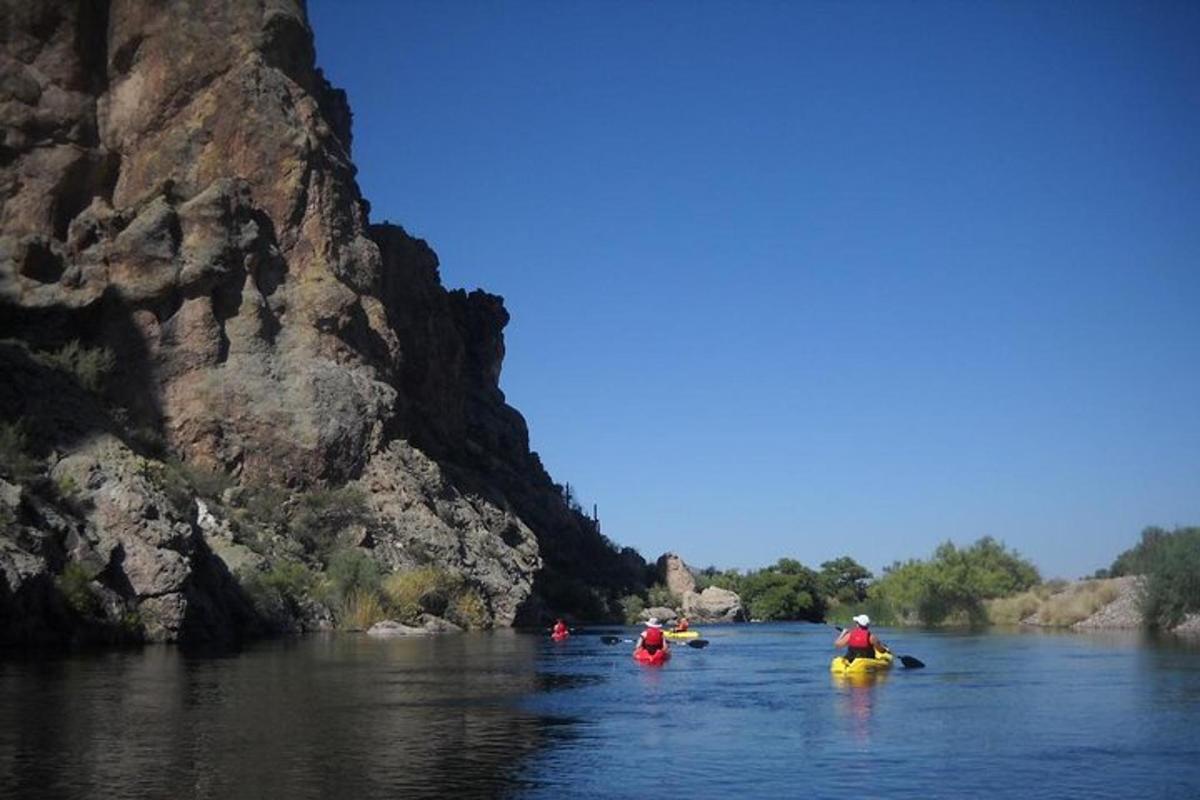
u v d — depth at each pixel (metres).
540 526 135.50
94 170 90.62
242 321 88.94
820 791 17.53
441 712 26.77
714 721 25.94
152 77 94.75
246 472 84.94
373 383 93.31
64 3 91.69
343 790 17.02
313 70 106.12
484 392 150.12
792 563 171.12
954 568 91.19
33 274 83.62
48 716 24.44
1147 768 19.62
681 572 161.75
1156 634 66.75
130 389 83.94
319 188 97.88
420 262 123.88
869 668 40.56
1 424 57.22
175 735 21.88
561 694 32.03
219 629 58.28
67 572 48.12
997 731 24.20
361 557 77.44
